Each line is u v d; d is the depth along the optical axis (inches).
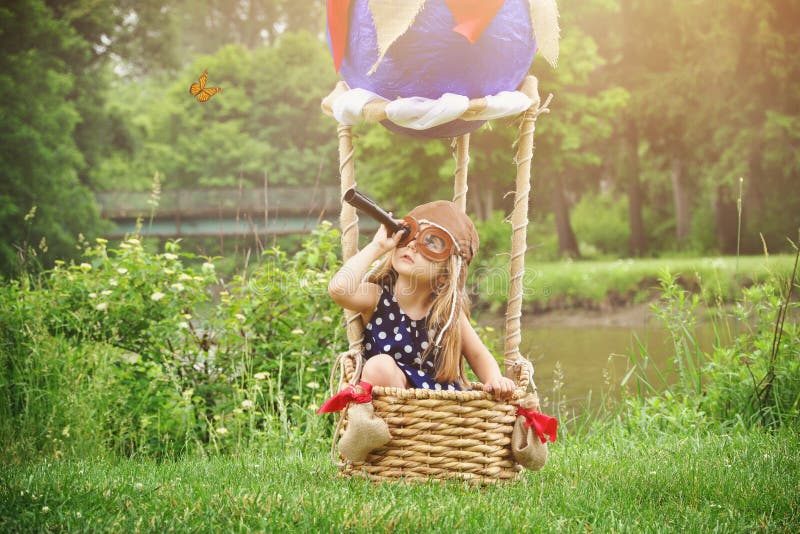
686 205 1285.7
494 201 1291.8
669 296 204.1
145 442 170.6
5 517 85.1
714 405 187.2
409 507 92.7
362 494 100.2
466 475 110.5
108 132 1347.2
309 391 188.5
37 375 170.9
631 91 1165.1
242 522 85.8
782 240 1072.8
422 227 120.2
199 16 2304.4
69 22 1211.9
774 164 1063.6
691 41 1123.3
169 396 179.2
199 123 1782.7
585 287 766.5
